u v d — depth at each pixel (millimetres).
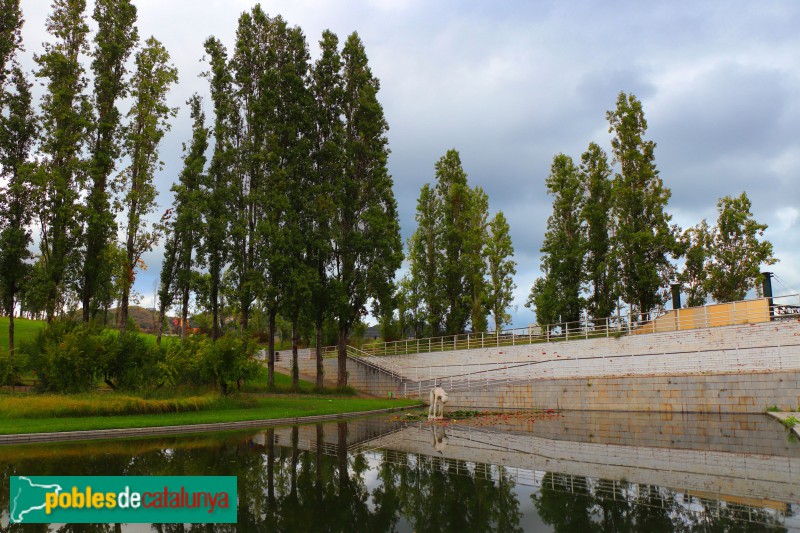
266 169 35531
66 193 28562
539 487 10367
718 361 27359
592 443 16953
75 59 30766
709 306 30875
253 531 7559
